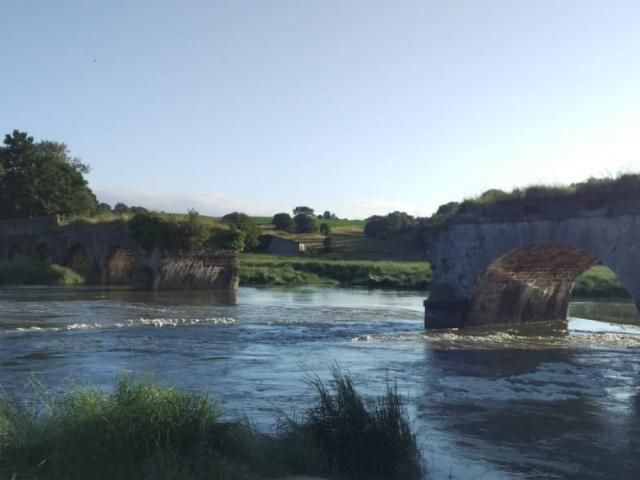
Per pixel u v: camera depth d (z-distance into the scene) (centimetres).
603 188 1944
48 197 7769
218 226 4947
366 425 831
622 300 4116
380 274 6669
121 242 4888
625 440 1007
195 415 787
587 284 4447
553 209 2103
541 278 2541
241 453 767
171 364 1575
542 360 1741
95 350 1767
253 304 3656
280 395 1234
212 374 1452
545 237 2125
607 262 1942
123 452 711
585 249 2008
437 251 2538
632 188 1869
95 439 715
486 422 1098
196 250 4781
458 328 2431
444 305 2466
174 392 827
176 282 4778
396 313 3197
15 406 884
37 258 6012
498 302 2528
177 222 4697
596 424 1098
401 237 10950
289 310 3262
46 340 1942
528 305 2644
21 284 4916
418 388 1358
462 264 2442
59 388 1242
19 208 7550
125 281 5328
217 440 777
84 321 2472
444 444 968
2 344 1852
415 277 6241
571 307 3575
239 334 2200
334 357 1733
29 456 698
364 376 1472
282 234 11719
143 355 1700
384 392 1296
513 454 927
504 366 1638
